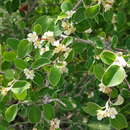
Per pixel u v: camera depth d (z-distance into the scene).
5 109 0.36
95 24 0.39
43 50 0.33
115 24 0.48
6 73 0.35
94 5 0.34
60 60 0.33
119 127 0.33
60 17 0.34
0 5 0.50
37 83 0.35
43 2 0.52
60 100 0.39
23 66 0.34
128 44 0.41
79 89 0.50
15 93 0.32
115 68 0.27
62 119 0.49
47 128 0.38
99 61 0.35
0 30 0.48
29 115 0.35
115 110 0.32
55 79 0.32
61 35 0.35
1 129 0.38
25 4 0.51
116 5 0.49
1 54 0.40
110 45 0.37
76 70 0.46
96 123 0.44
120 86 0.35
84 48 0.36
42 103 0.36
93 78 0.46
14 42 0.36
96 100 0.48
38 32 0.34
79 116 0.49
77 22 0.35
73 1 0.38
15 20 0.49
